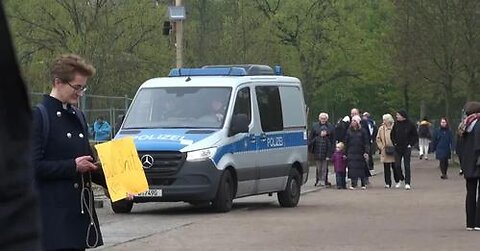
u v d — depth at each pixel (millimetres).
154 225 15859
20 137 2176
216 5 60062
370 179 32469
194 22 53719
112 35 37750
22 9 38969
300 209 19469
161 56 40750
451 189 26109
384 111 62688
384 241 13508
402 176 27219
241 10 46344
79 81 6445
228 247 12836
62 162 6281
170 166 17250
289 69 50812
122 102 27688
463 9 40906
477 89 41938
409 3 42219
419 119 65125
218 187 17578
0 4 2129
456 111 47469
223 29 49188
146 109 18734
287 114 20578
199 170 17266
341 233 14617
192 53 45719
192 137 17625
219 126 18078
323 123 28469
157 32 40344
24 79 2203
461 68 41938
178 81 19172
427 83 43562
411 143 26781
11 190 2137
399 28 42906
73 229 6352
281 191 20078
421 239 13734
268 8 53188
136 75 39344
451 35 41562
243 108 18859
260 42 45688
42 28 38875
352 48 54094
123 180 6664
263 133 19344
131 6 39375
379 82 56219
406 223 16203
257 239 13789
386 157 27438
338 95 58312
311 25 52125
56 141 6312
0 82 2143
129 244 13195
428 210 18906
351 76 56406
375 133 34906
